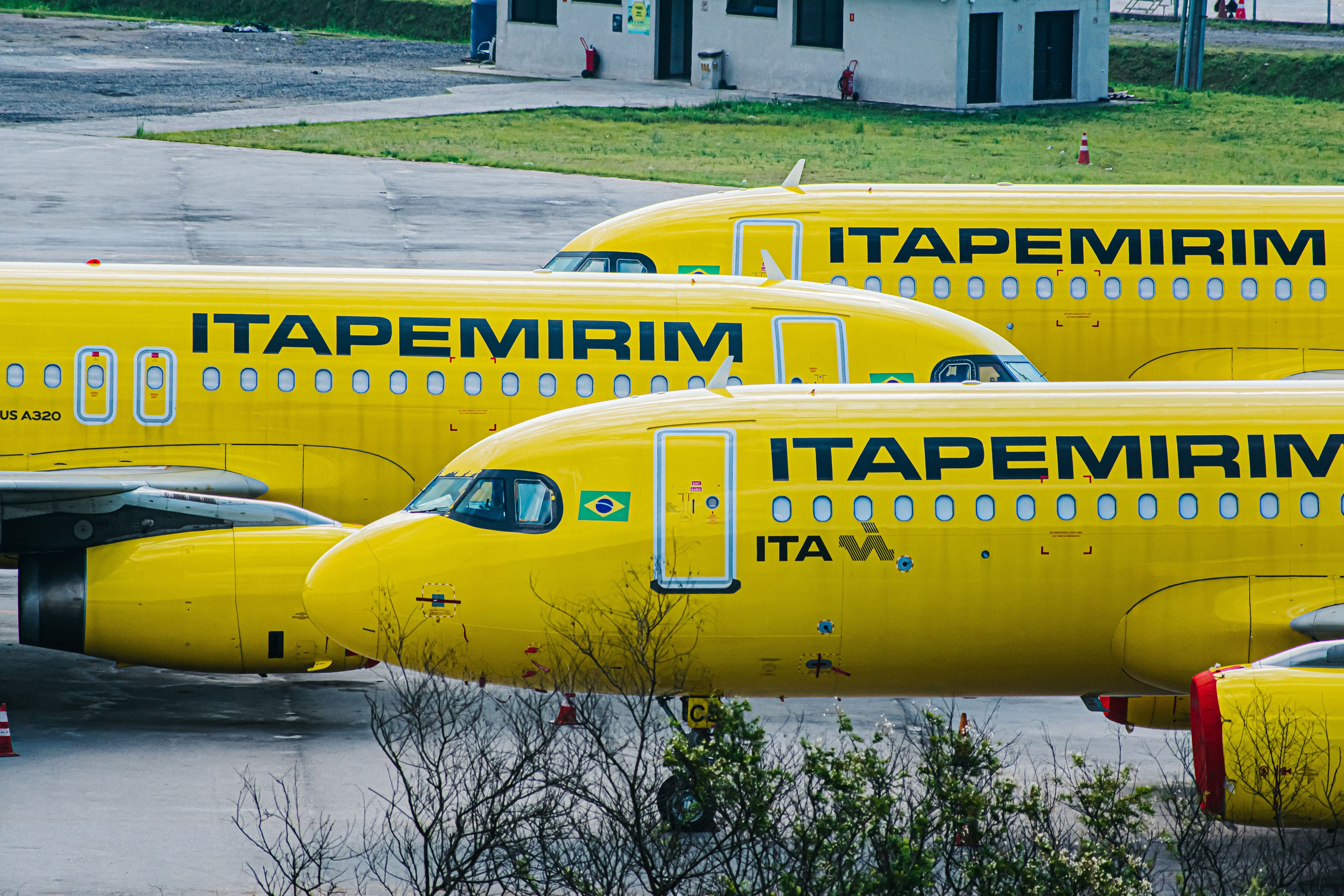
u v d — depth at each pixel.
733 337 101.06
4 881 66.69
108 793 76.81
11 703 89.50
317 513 98.81
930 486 74.75
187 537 87.81
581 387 99.44
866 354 102.06
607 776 67.81
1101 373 129.62
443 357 99.00
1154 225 129.00
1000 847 61.84
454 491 76.88
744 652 75.00
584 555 74.25
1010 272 128.00
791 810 71.25
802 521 74.25
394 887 67.06
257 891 66.62
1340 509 75.44
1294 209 130.25
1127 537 75.00
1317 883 70.12
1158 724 84.94
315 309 99.44
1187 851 68.81
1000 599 75.00
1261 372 129.38
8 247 190.00
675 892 63.09
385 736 73.50
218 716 88.88
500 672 76.50
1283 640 75.12
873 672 76.31
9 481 84.75
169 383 97.44
